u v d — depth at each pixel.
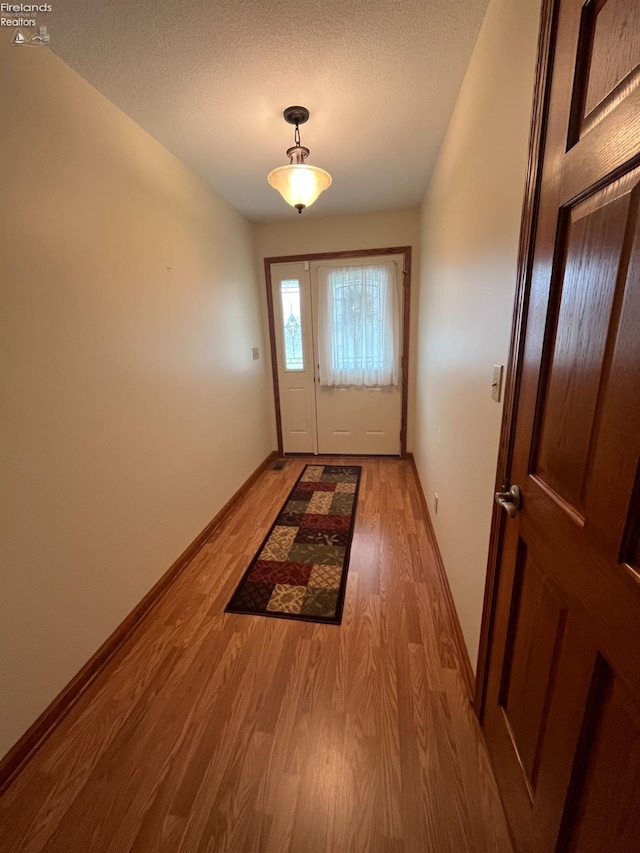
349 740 1.15
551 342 0.71
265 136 1.86
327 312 3.42
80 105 1.37
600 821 0.55
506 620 0.95
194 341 2.25
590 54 0.58
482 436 1.22
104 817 0.99
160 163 1.89
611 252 0.52
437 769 1.06
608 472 0.53
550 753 0.71
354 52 1.32
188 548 2.15
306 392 3.70
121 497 1.60
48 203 1.23
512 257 0.95
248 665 1.44
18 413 1.14
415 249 3.14
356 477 3.28
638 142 0.45
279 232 3.30
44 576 1.23
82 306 1.38
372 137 1.90
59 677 1.27
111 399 1.54
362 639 1.54
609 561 0.53
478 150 1.26
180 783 1.06
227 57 1.31
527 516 0.82
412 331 3.34
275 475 3.39
